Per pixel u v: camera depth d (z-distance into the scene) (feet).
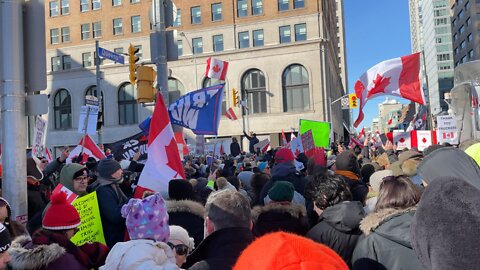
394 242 8.20
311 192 11.28
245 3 143.54
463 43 323.57
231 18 143.64
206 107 24.32
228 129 141.08
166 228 9.54
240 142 139.74
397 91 32.24
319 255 4.00
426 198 5.37
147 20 148.87
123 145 30.76
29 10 13.73
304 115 135.95
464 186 5.27
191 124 24.35
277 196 12.01
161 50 24.97
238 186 21.13
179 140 28.48
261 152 64.23
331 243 9.82
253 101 141.69
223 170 29.86
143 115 146.51
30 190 17.61
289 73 140.05
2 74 13.17
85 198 12.73
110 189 14.26
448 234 4.91
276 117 137.59
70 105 154.40
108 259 8.47
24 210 13.21
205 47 144.87
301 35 138.92
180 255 10.33
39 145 21.95
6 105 13.14
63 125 155.12
